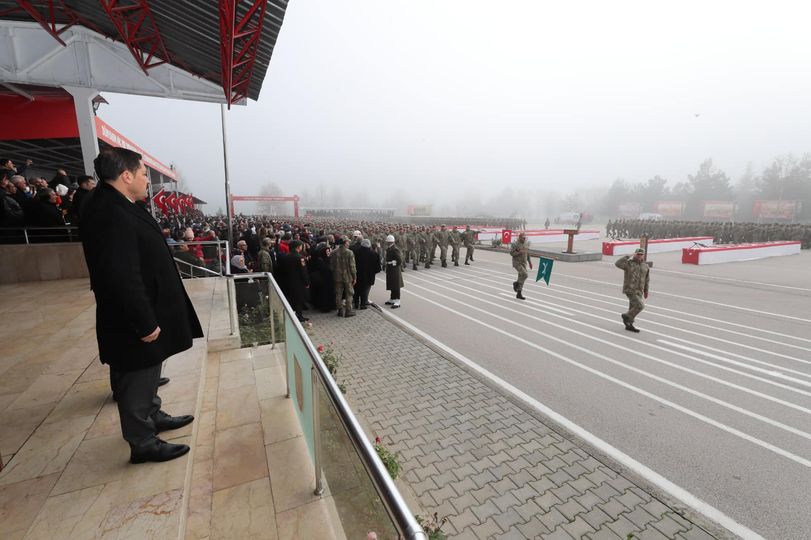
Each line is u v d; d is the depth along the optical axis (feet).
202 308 18.16
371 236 52.54
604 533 8.79
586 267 52.60
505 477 10.69
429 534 8.47
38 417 7.93
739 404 15.14
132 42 22.94
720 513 9.50
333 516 6.77
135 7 19.65
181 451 7.06
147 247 6.25
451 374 17.61
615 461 11.41
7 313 15.15
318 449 7.11
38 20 22.77
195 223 82.38
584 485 10.37
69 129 40.73
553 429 13.10
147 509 5.71
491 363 19.26
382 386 16.39
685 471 11.15
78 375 9.79
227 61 21.47
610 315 28.37
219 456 8.32
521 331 24.53
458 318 27.55
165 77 28.81
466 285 40.29
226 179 52.39
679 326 25.57
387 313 29.01
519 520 9.16
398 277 30.45
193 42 24.54
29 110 38.70
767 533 8.87
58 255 21.90
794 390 16.30
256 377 12.19
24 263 21.36
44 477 6.26
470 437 12.62
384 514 3.88
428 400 15.16
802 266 54.29
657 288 38.55
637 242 68.44
